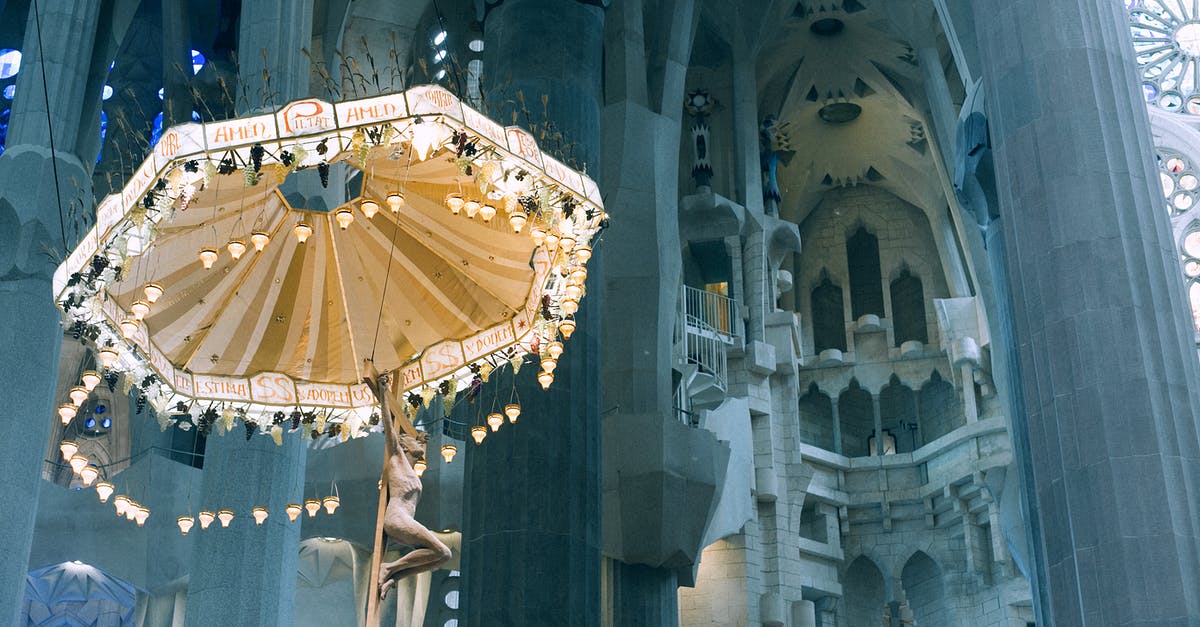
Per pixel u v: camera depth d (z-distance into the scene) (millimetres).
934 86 32375
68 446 13438
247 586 19938
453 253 16016
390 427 13203
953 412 35438
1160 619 13578
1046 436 15336
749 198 33625
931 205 36875
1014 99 17062
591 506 20672
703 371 31375
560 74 23234
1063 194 16062
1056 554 14883
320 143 12477
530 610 19406
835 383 36469
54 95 22062
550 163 13398
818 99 36281
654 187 26844
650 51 29094
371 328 16344
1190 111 31234
